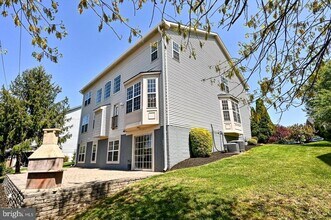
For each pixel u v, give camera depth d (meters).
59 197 4.95
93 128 17.06
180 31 2.60
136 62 13.20
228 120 14.09
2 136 12.92
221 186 5.40
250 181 5.75
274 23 2.38
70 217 4.76
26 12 2.29
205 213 4.00
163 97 10.23
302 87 2.66
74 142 26.00
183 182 6.07
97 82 18.25
